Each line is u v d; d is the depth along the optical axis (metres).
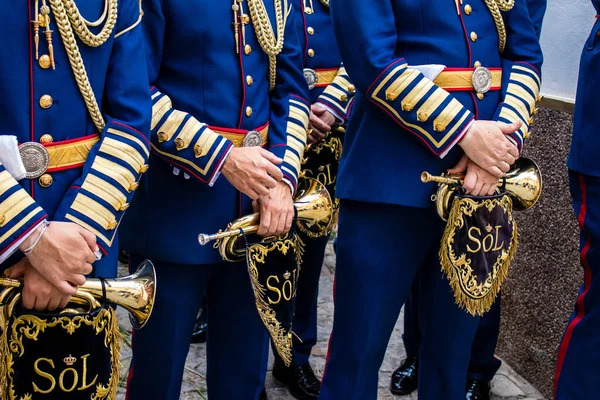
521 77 2.48
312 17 3.08
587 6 3.00
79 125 1.79
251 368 2.38
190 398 3.05
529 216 3.31
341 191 2.48
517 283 3.40
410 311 3.14
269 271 2.22
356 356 2.50
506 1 2.46
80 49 1.78
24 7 1.70
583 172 2.56
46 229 1.69
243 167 2.13
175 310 2.25
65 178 1.78
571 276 3.11
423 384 2.63
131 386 2.33
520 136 2.40
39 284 1.71
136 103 1.88
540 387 3.29
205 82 2.18
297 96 2.35
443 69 2.35
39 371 1.72
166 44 2.17
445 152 2.29
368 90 2.31
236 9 2.19
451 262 2.34
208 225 2.22
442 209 2.33
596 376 2.59
